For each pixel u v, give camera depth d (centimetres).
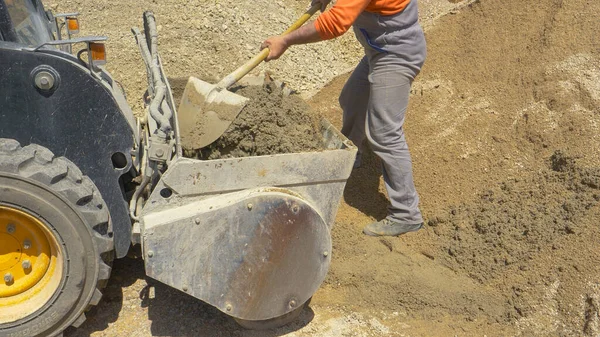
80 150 336
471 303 393
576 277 381
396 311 393
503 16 630
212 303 339
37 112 325
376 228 453
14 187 311
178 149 331
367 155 541
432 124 562
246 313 346
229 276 336
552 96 523
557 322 371
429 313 390
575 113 498
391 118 429
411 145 548
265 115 379
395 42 414
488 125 538
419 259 434
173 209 329
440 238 450
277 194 330
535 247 416
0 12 332
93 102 329
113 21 676
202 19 686
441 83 604
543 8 611
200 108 364
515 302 390
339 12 381
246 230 330
